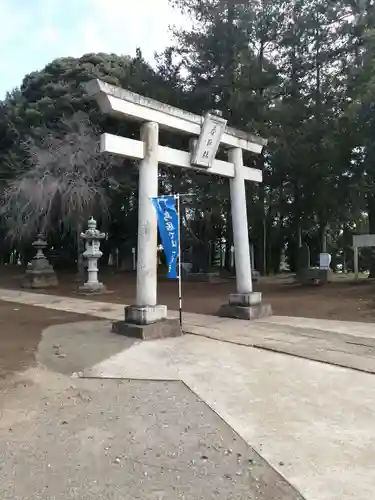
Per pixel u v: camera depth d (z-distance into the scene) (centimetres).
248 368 616
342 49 1722
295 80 1819
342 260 2975
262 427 412
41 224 2289
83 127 2173
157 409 462
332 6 1695
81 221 2186
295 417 435
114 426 417
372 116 1492
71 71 2609
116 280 2178
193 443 379
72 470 333
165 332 831
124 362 654
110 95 788
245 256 1080
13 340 820
